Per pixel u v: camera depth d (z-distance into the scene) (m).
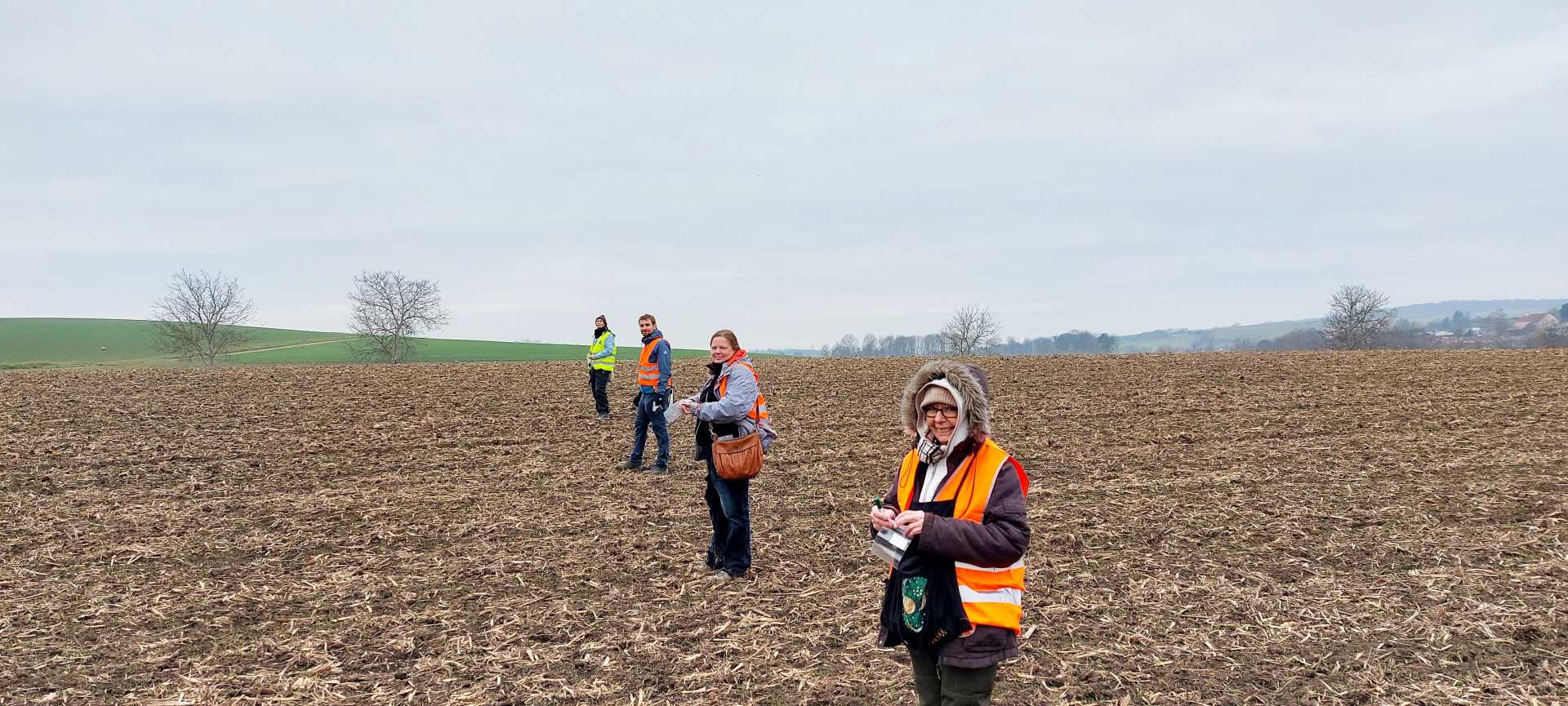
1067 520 8.53
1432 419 14.66
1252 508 8.91
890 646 3.49
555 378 22.00
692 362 26.36
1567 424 13.81
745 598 6.36
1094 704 4.64
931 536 3.16
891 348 84.19
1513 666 5.03
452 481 10.56
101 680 5.03
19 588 6.64
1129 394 18.50
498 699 4.77
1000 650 3.27
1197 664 5.14
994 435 13.69
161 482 10.56
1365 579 6.67
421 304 54.53
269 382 20.69
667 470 11.13
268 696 4.80
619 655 5.35
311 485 10.37
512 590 6.57
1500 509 8.66
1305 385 19.61
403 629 5.79
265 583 6.78
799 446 12.86
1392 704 4.59
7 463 11.48
